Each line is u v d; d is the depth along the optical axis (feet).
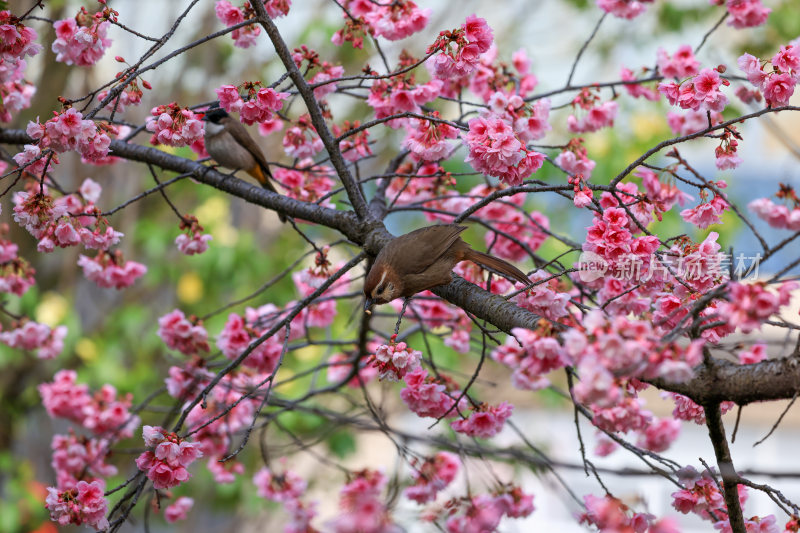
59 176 53.21
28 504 49.93
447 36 26.81
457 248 27.53
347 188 29.73
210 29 55.57
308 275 32.55
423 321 36.78
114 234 29.84
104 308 58.44
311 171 34.60
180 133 27.94
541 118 29.91
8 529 48.16
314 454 37.04
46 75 47.62
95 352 54.19
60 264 54.95
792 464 64.75
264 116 28.02
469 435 29.25
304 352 56.49
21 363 53.98
